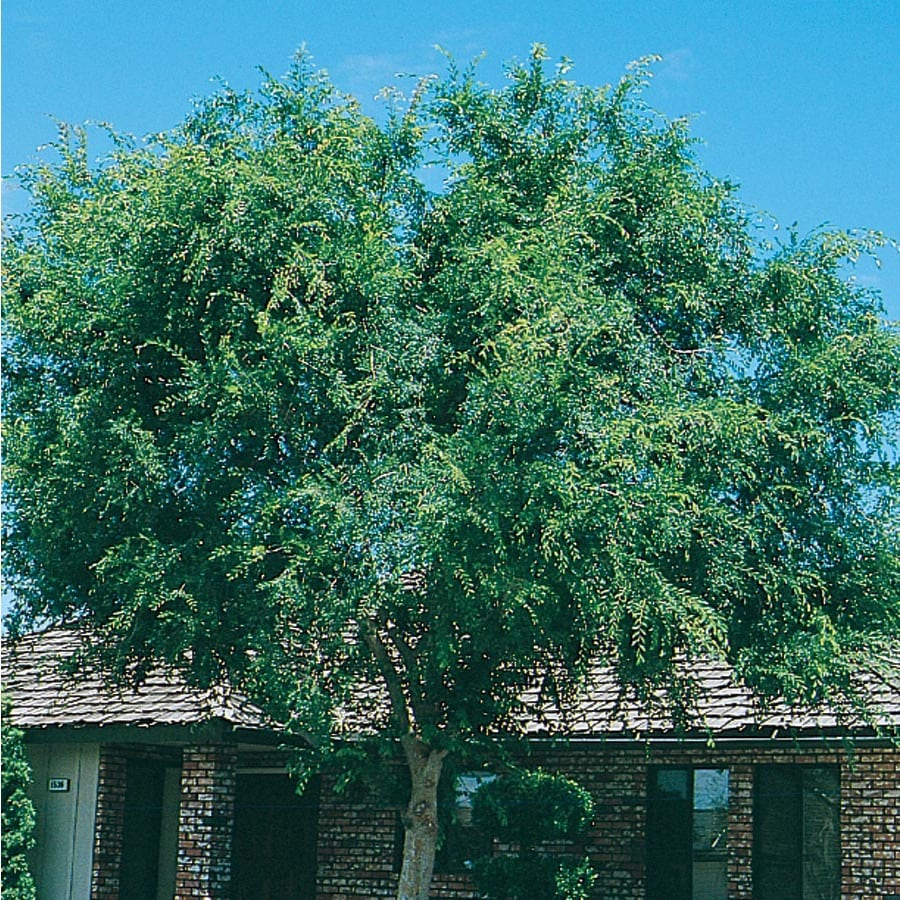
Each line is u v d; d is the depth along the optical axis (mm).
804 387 13820
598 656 14742
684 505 12688
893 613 14367
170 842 22125
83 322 13219
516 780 18500
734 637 14164
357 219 13469
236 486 13344
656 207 14125
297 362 12695
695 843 19703
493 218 13844
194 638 13875
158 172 13336
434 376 13133
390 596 12469
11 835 19141
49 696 20812
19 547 14742
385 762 15922
